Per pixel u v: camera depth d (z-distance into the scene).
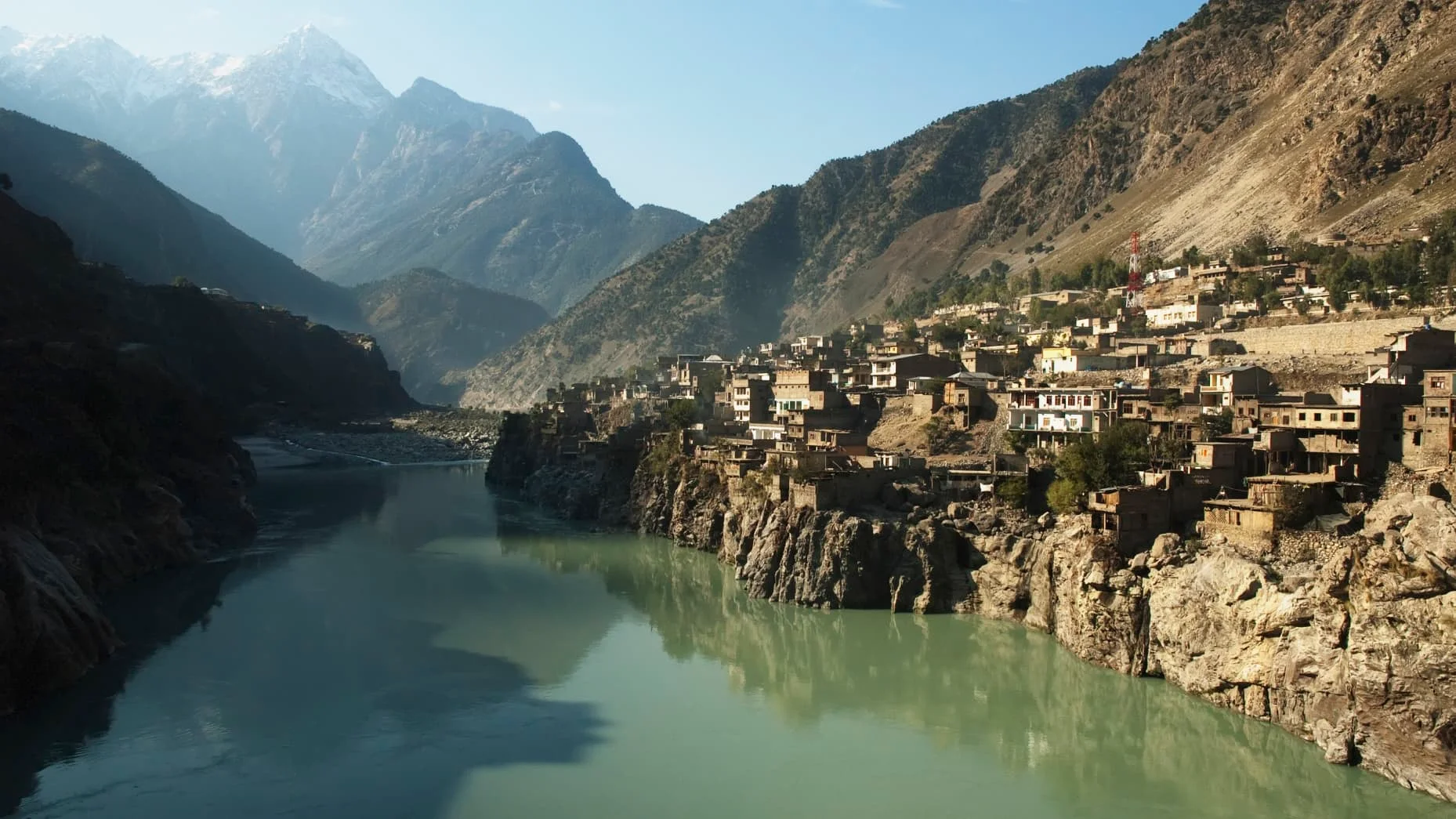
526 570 174.25
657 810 87.12
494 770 94.44
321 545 197.12
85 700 109.56
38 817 85.00
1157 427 150.62
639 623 141.12
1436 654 82.44
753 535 161.12
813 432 194.00
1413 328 170.50
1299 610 94.25
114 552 157.50
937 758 97.38
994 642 125.94
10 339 197.12
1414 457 117.94
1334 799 85.88
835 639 129.88
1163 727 102.06
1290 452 125.50
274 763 95.31
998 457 151.50
